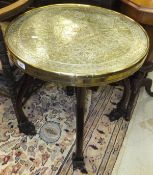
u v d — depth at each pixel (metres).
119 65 0.77
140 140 1.24
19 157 1.13
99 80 0.75
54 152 1.16
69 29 0.92
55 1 1.18
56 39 0.87
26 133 1.22
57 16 1.00
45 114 1.34
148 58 1.15
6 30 0.90
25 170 1.08
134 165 1.13
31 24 0.94
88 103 1.41
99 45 0.85
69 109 1.37
